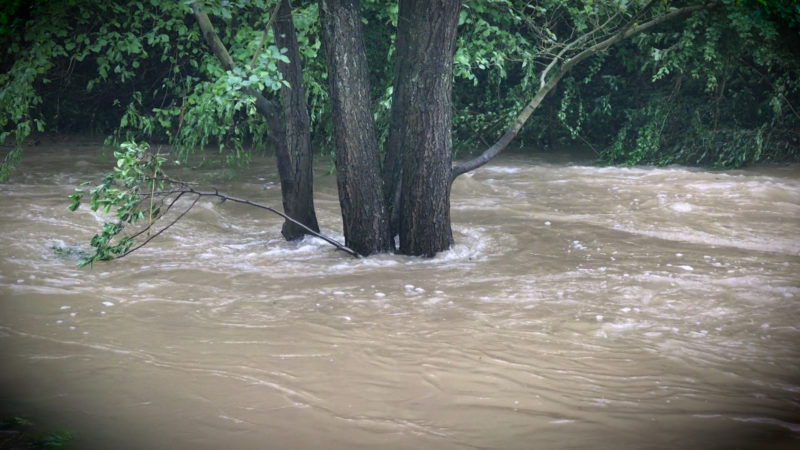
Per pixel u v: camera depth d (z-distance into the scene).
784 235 10.05
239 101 8.48
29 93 10.48
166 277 7.74
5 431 4.35
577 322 6.45
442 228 8.73
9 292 7.05
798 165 16.17
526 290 7.38
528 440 4.40
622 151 16.83
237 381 5.17
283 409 4.76
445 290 7.38
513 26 16.39
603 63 18.86
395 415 4.70
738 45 16.12
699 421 4.66
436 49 8.32
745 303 7.01
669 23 16.88
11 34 11.44
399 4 8.88
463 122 16.92
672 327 6.36
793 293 7.31
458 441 4.38
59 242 9.11
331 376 5.28
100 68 12.34
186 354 5.65
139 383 5.11
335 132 8.66
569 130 17.91
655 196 12.66
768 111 17.16
